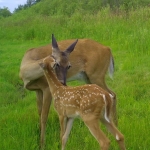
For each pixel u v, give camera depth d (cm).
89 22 2948
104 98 803
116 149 895
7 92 1510
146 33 2161
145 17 2673
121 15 2830
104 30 2550
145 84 1441
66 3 5869
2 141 949
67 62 962
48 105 1011
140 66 1716
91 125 808
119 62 1828
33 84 1030
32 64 1008
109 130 829
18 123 1071
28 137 982
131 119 1076
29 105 1315
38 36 3005
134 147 898
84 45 1109
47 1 6538
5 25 3775
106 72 1139
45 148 949
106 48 1130
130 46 2091
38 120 1101
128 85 1444
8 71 1822
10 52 2439
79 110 830
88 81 1123
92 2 5469
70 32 2781
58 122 1103
